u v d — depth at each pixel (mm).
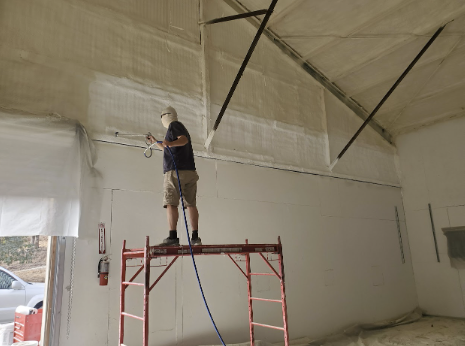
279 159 6113
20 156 3562
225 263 4996
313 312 5879
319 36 6367
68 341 3605
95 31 4398
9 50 3725
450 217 7625
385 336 5883
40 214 3578
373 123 8273
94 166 4129
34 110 3762
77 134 3955
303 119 6762
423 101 7562
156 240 4418
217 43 5742
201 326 4551
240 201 5426
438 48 6352
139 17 4859
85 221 3928
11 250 11148
